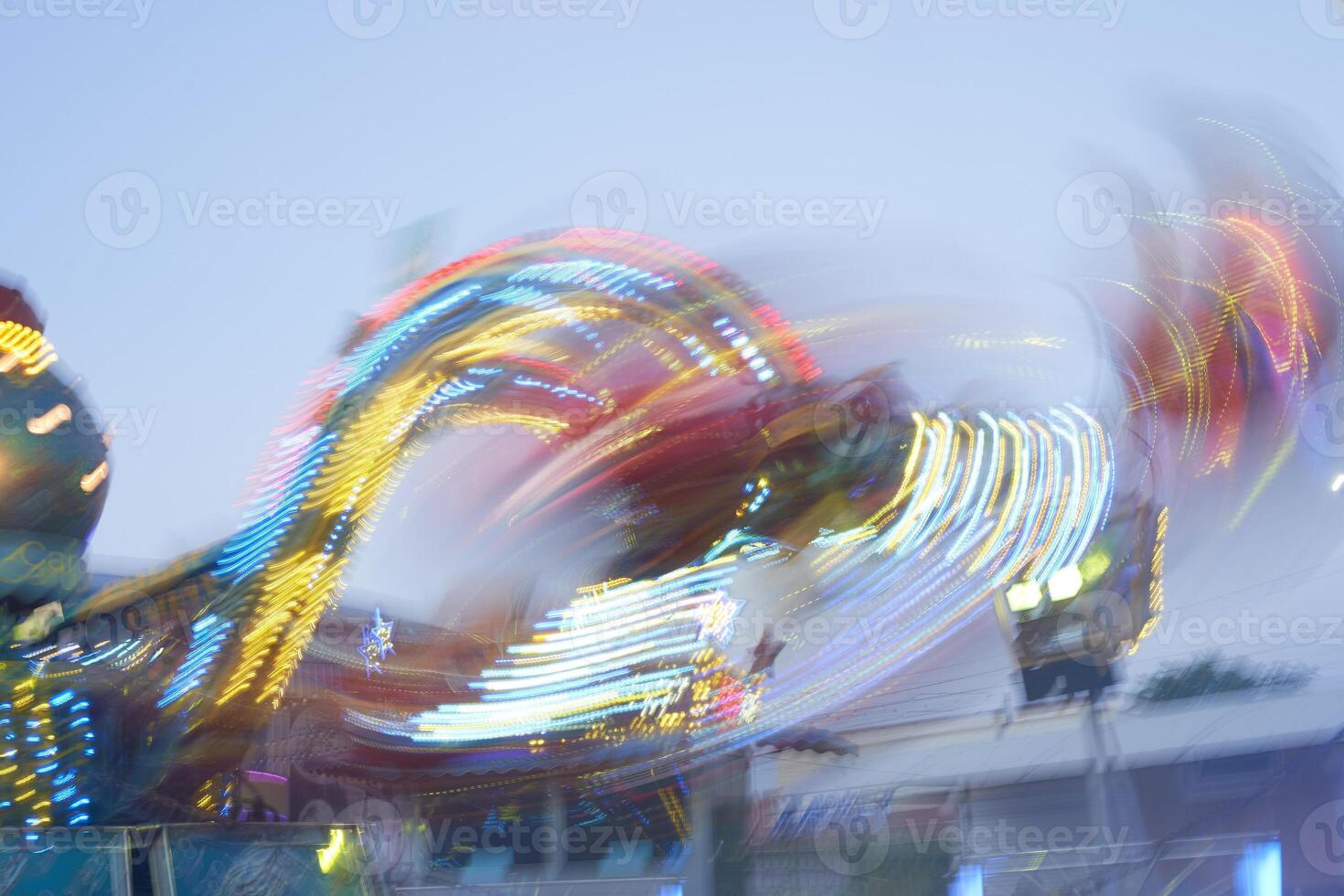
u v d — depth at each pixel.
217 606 4.59
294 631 4.71
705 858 4.58
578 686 5.22
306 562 4.87
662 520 6.71
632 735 5.09
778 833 4.62
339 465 5.21
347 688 4.94
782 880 4.49
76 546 4.04
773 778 5.08
